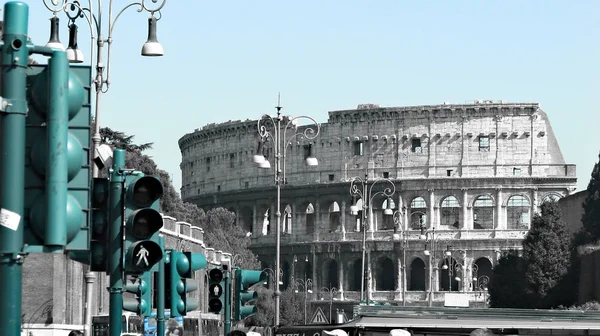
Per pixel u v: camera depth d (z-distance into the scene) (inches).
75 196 719.7
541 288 7667.3
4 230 689.0
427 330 1683.1
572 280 7628.0
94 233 844.6
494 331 1667.1
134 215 914.7
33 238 708.7
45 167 703.7
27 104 705.0
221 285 2170.3
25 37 697.6
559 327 1663.4
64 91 704.4
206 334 4404.5
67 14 2060.8
